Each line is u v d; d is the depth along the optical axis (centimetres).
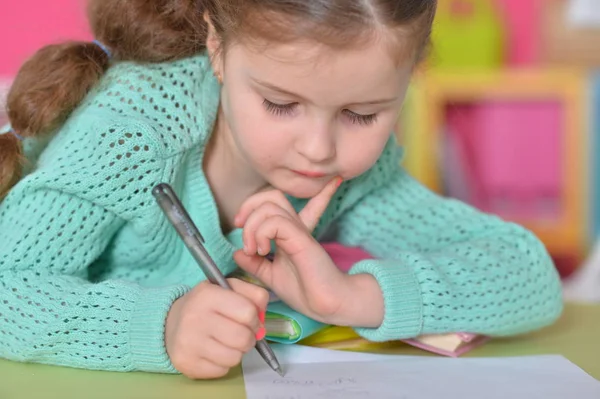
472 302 97
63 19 243
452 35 249
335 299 90
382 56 80
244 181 108
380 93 83
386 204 117
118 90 99
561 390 80
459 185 236
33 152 105
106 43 105
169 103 100
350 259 112
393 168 117
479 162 244
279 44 79
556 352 97
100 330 87
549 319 105
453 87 230
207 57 105
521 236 107
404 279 94
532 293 102
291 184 91
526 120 243
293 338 92
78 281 93
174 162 98
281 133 85
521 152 243
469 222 111
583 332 107
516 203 244
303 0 78
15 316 89
